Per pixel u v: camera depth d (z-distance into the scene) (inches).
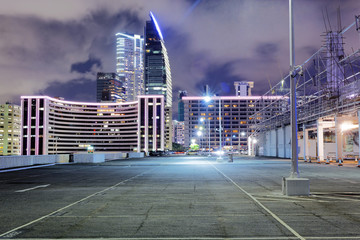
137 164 1710.1
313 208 404.8
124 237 273.9
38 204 449.4
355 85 1603.1
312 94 2230.6
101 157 2030.0
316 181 757.9
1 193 575.2
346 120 1679.4
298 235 275.7
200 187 646.5
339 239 263.0
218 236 274.7
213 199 484.7
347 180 783.7
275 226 309.9
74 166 1549.0
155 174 1013.8
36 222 333.7
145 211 391.5
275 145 2893.7
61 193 571.5
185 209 403.2
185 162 1930.4
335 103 1793.8
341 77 1822.1
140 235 279.9
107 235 280.5
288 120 2546.8
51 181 806.5
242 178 847.1
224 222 328.5
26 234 284.8
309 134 2701.8
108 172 1128.8
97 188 646.5
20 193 574.2
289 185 515.2
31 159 1566.2
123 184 720.3
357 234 278.7
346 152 2143.2
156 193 559.5
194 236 275.7
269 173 1024.2
